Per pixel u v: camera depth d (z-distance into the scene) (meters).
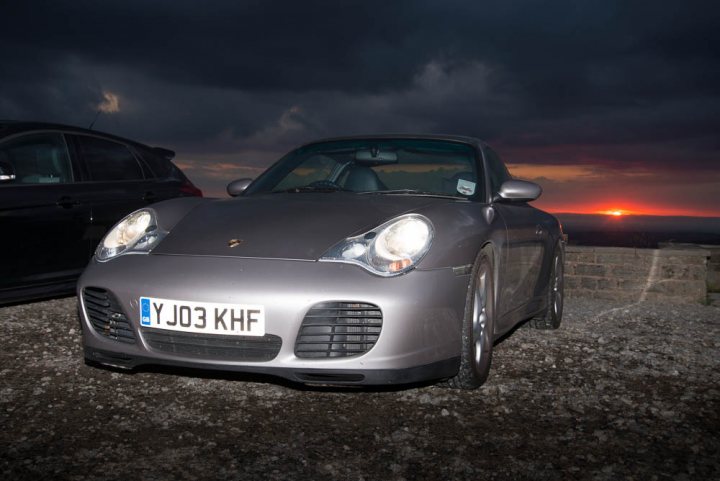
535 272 4.36
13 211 4.68
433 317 2.77
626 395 3.14
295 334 2.65
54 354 3.71
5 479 2.06
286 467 2.21
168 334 2.77
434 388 3.20
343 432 2.56
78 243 5.08
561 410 2.88
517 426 2.66
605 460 2.32
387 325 2.66
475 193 3.64
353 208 3.17
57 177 5.06
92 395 2.97
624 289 7.17
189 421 2.66
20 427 2.54
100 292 2.98
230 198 3.66
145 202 5.57
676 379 3.48
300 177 3.90
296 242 2.88
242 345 2.71
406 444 2.44
